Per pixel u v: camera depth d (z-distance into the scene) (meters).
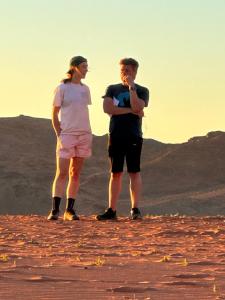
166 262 10.84
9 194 113.00
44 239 14.14
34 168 132.62
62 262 10.72
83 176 148.38
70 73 18.52
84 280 9.05
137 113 18.52
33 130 168.38
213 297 7.98
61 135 18.52
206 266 10.47
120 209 95.25
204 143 168.12
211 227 16.44
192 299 7.86
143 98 18.70
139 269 10.08
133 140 18.55
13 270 9.75
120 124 18.53
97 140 179.12
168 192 147.88
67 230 15.91
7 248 12.60
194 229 15.95
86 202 105.00
